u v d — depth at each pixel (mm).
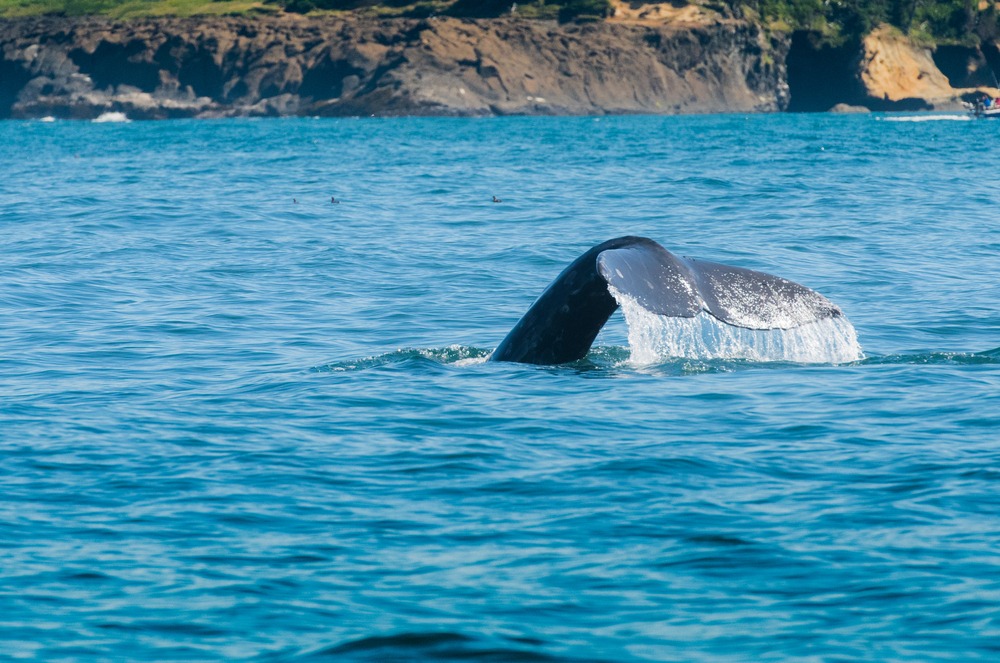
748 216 131750
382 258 100125
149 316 73750
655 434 44094
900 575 30578
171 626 28469
